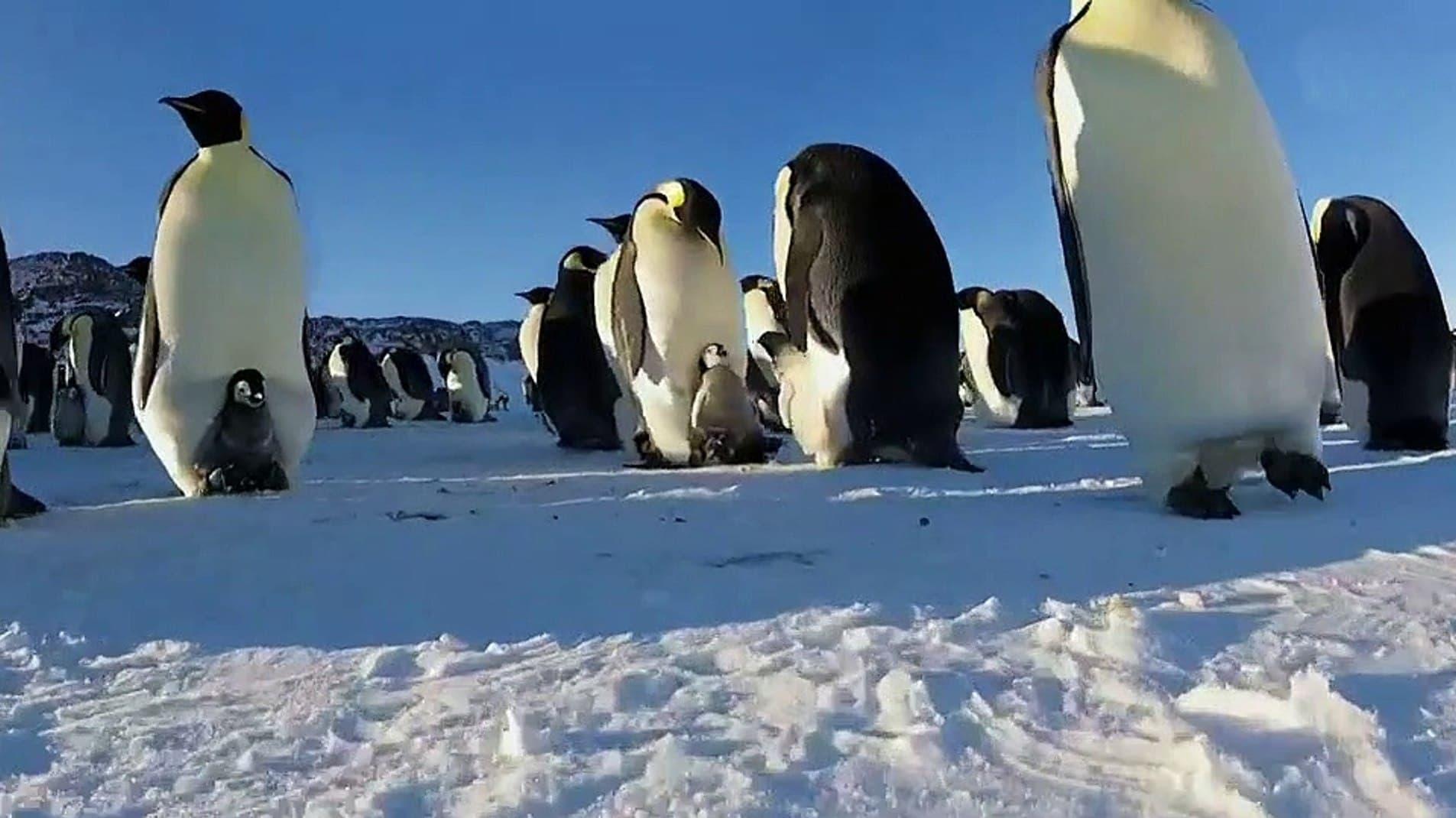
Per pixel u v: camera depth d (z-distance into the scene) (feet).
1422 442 27.86
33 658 10.26
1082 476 23.43
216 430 23.07
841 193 25.81
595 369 40.75
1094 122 16.88
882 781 6.59
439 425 79.20
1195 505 16.79
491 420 89.71
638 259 29.17
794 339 27.22
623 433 34.76
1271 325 16.83
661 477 25.57
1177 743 6.88
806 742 7.21
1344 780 6.24
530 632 10.52
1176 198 16.53
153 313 22.75
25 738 8.13
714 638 9.95
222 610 12.01
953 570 12.64
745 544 14.96
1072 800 6.24
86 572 14.24
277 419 23.48
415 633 10.73
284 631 11.04
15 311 19.40
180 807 6.76
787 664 8.98
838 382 26.02
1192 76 16.43
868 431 26.04
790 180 26.81
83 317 50.47
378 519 18.56
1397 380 27.66
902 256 25.67
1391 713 7.29
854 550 14.17
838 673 8.67
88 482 28.86
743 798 6.39
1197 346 16.87
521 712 7.68
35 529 17.97
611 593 12.01
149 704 8.90
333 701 8.75
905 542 14.75
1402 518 15.88
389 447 45.11
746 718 7.79
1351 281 28.32
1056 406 50.29
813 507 18.61
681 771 6.78
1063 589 11.47
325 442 50.60
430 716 8.21
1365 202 28.35
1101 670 8.37
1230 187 16.47
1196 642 9.25
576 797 6.59
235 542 16.30
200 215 22.25
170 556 15.26
